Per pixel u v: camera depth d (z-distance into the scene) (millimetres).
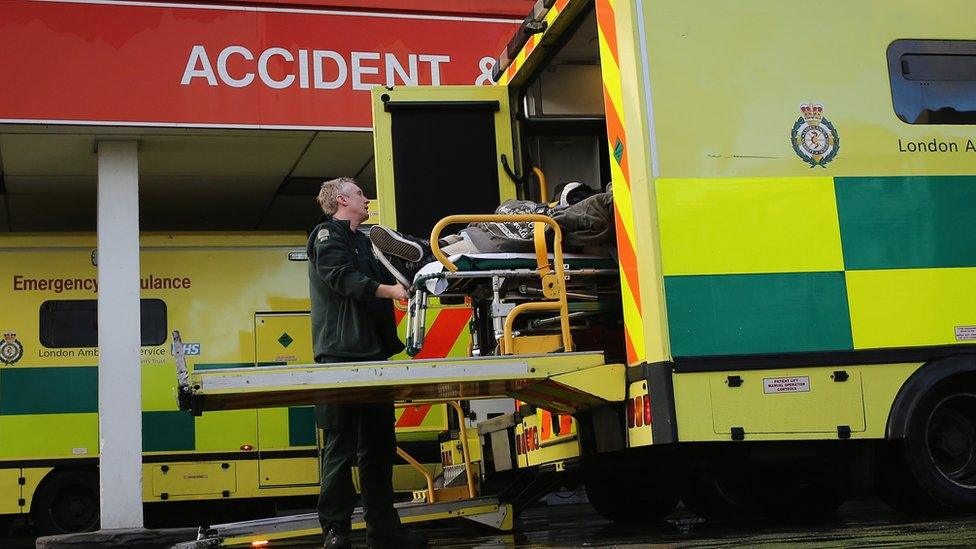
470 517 12109
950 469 9906
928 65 10164
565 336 9703
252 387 8789
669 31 9641
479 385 9477
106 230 16891
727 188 9484
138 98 16406
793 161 9672
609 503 13711
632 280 9516
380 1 17562
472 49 17891
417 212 12633
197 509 20141
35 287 18453
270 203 22000
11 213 21531
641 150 9398
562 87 13102
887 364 9570
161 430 18297
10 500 17922
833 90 9883
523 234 10109
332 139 17625
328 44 17281
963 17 10312
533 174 13086
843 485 10039
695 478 13055
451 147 12844
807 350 9414
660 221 9305
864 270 9641
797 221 9586
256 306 19078
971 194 10039
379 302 9766
